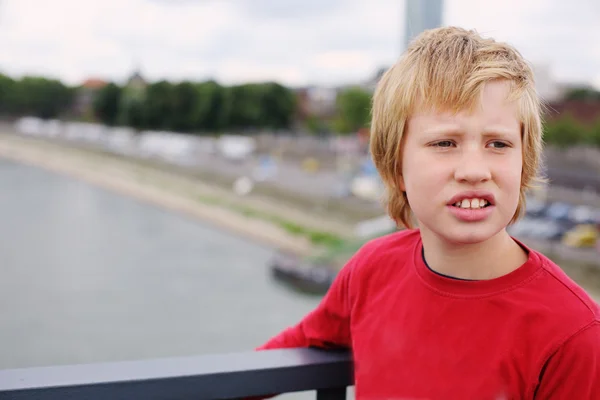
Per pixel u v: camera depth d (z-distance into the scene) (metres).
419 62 0.96
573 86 48.19
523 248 1.00
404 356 1.01
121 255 34.78
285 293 28.67
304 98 84.44
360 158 58.88
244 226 42.38
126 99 89.62
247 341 23.94
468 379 0.95
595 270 26.77
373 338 1.07
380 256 1.13
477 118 0.91
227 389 1.12
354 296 1.14
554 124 43.66
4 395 1.02
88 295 27.95
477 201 0.92
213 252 36.25
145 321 25.27
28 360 21.95
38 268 31.66
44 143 87.69
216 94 83.94
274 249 37.03
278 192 51.44
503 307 0.95
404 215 1.10
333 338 1.19
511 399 0.93
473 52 0.94
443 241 1.00
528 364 0.92
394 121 0.99
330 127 76.44
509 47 0.97
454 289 0.99
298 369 1.15
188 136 81.81
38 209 47.31
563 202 34.91
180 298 27.91
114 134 87.69
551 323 0.91
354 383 1.19
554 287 0.94
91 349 22.88
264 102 82.00
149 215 46.75
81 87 106.50
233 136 79.50
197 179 59.59
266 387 1.14
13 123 102.75
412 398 0.99
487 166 0.91
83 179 62.97
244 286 29.64
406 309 1.03
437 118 0.93
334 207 44.84
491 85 0.92
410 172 0.97
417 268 1.05
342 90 82.75
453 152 0.93
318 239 37.66
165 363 1.12
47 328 24.38
